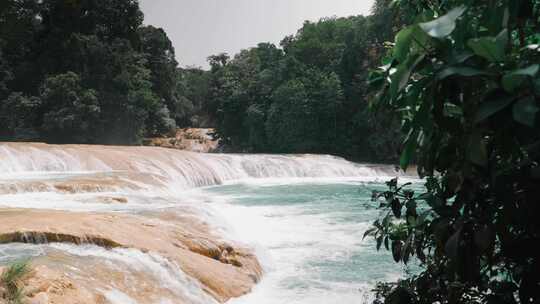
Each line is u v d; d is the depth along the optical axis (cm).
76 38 4712
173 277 682
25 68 4747
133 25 5394
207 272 744
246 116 5403
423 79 153
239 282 775
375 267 916
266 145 5206
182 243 838
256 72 6369
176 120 6575
